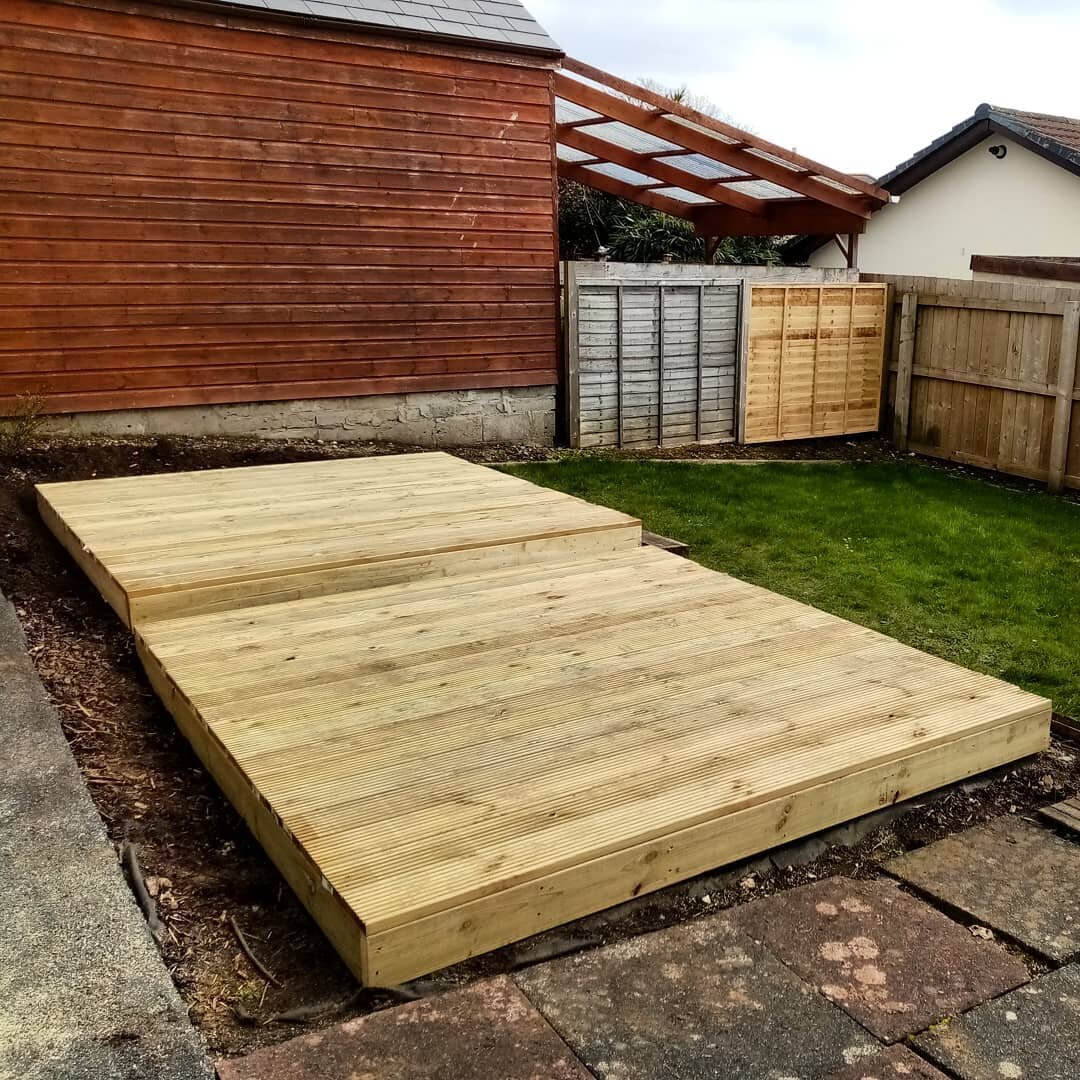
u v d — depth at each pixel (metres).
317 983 1.87
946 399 8.98
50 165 6.25
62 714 3.00
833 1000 1.80
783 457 8.95
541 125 8.15
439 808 2.13
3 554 4.49
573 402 8.55
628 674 2.93
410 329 7.84
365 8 7.24
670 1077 1.60
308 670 2.92
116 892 2.00
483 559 4.12
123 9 6.30
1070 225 11.20
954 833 2.49
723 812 2.16
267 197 7.05
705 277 8.95
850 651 3.17
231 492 5.19
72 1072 1.52
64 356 6.48
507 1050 1.65
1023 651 4.13
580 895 1.99
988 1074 1.62
